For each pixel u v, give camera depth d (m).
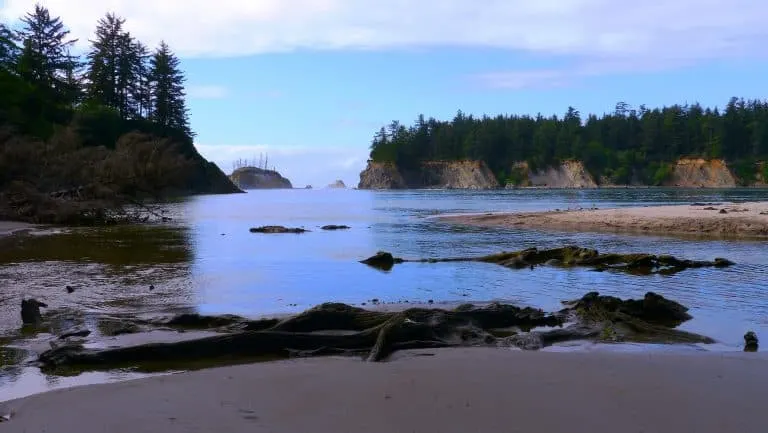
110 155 46.84
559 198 90.44
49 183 42.41
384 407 5.62
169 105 110.00
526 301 12.05
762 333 9.27
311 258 19.08
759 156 188.38
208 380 6.56
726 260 17.14
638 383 6.31
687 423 5.16
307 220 40.28
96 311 10.84
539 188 190.75
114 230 30.77
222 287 13.57
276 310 11.06
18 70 79.62
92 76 98.50
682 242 23.55
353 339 8.40
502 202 75.81
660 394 5.95
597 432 4.97
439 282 14.43
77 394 6.07
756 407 5.56
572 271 16.22
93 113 85.50
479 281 14.56
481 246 22.61
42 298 12.06
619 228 29.88
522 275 15.54
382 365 7.22
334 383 6.43
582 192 133.38
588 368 6.91
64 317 10.30
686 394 5.94
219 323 9.77
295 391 6.15
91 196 40.56
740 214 33.66
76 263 17.61
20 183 36.81
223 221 39.12
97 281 14.30
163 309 11.08
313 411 5.52
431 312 9.45
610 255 17.42
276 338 8.27
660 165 197.88
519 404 5.67
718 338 8.97
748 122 197.50
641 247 21.83
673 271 16.09
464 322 9.35
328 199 96.12
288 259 18.80
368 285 13.95
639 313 10.42
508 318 10.00
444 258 18.61
